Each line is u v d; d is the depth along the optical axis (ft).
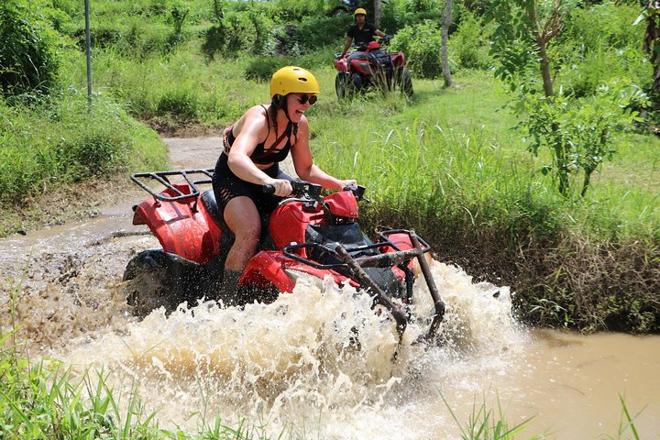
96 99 43.96
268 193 17.97
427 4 86.79
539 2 25.57
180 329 16.74
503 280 20.85
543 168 23.21
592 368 17.19
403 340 16.08
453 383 16.47
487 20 25.08
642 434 14.21
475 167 24.08
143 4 92.99
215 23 88.53
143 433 11.79
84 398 13.76
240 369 16.22
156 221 19.63
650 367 17.21
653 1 34.04
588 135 22.49
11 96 40.75
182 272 19.51
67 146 36.09
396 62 49.52
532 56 24.56
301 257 16.49
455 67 61.87
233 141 18.43
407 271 17.38
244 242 17.78
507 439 13.01
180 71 67.05
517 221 21.27
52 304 20.10
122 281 20.86
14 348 13.48
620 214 21.31
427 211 22.85
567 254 20.21
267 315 16.06
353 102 45.91
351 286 16.19
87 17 43.09
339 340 15.69
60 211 31.27
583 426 14.53
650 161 28.68
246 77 70.64
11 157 33.22
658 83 35.19
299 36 85.25
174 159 43.14
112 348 17.31
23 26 42.96
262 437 12.80
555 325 19.71
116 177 35.96
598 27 49.14
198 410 14.74
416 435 14.11
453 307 18.34
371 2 87.71
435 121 36.01
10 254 25.71
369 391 15.79
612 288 19.75
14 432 10.99
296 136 18.49
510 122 36.29
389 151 26.35
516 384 16.39
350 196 17.40
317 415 14.78
